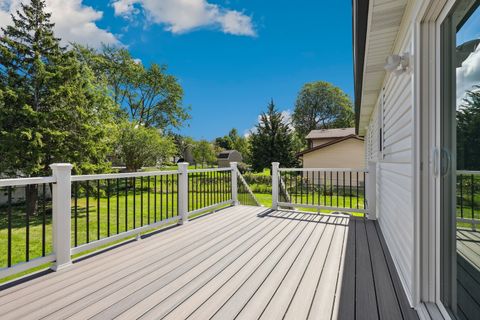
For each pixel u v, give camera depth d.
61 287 1.93
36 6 7.70
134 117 20.39
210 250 2.75
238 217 4.27
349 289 1.93
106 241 2.69
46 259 2.16
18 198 8.95
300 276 2.14
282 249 2.79
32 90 7.34
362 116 7.07
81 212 7.00
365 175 4.52
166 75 21.33
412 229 1.71
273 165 4.89
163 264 2.38
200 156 34.88
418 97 1.66
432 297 1.62
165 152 14.48
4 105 6.73
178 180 3.85
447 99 1.47
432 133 1.61
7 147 6.58
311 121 30.53
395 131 2.68
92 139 8.15
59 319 1.55
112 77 18.86
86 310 1.64
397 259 2.38
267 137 19.14
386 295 1.85
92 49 17.08
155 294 1.85
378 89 4.40
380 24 2.40
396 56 2.05
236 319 1.57
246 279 2.09
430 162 1.62
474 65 1.18
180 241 3.05
